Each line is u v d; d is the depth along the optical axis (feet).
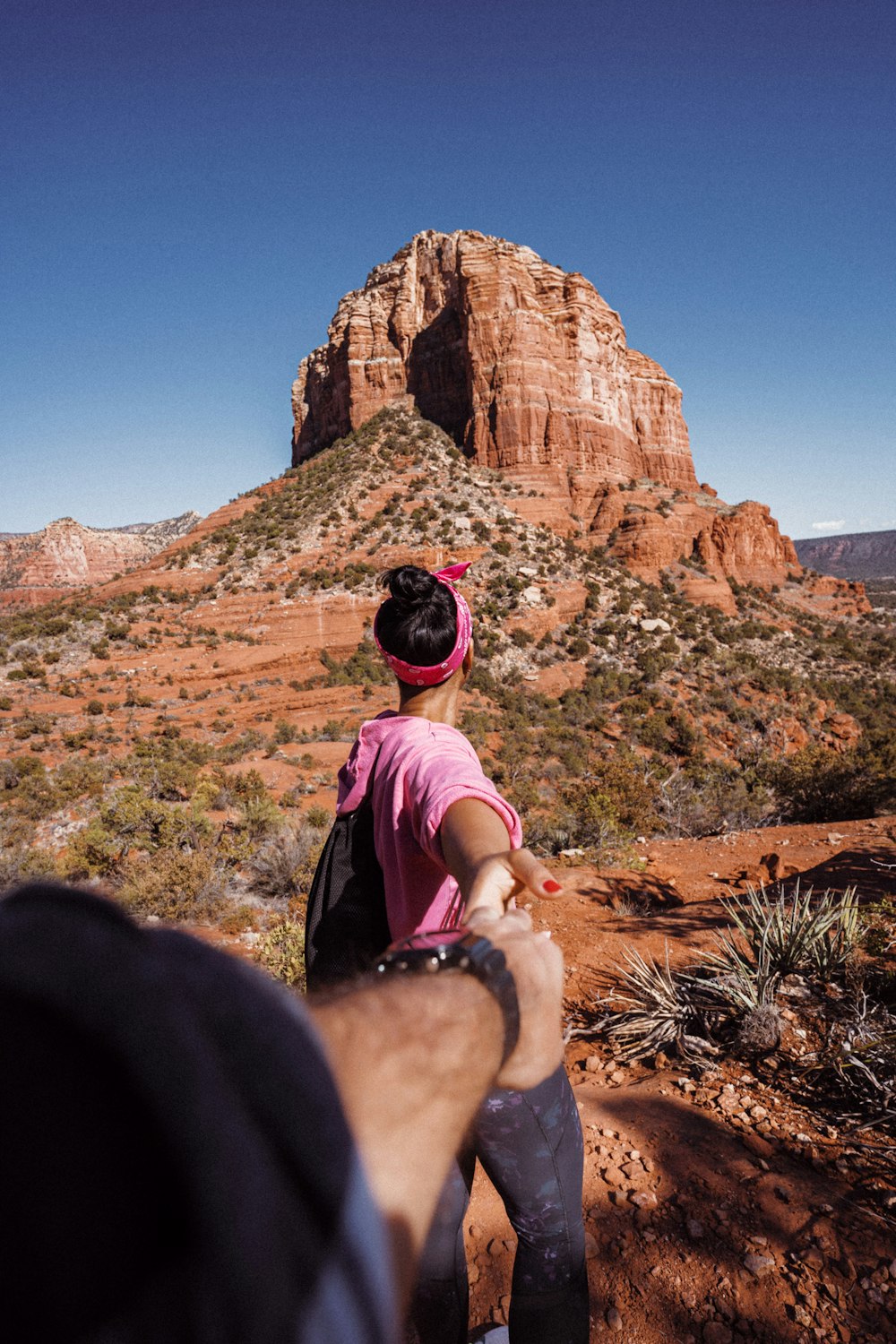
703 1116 10.85
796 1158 9.84
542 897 2.58
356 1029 1.46
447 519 246.27
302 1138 0.96
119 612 210.38
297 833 47.55
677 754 160.25
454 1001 1.75
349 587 207.41
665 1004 13.66
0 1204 0.73
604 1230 8.72
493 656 190.08
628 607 228.63
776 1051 12.34
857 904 16.80
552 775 127.75
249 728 143.33
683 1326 7.53
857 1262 7.98
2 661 177.27
